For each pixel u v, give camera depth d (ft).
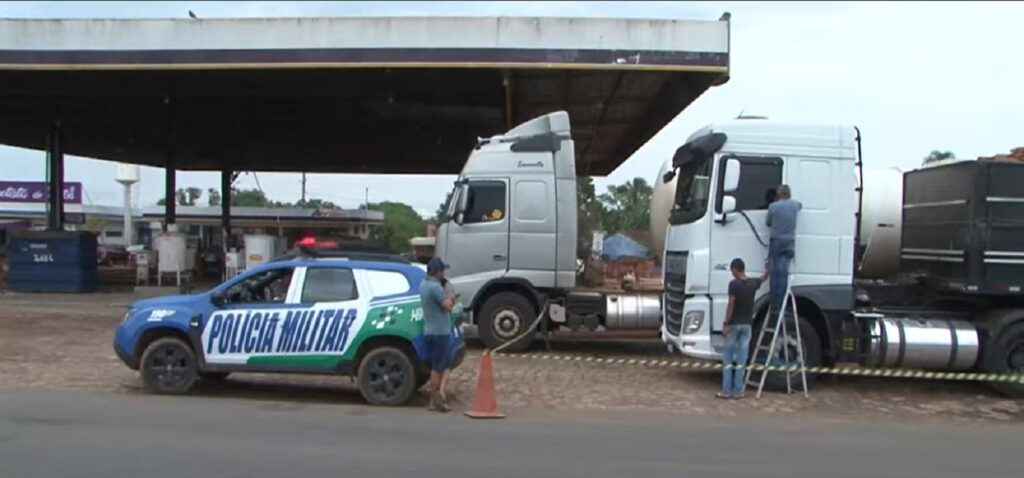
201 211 176.35
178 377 33.83
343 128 97.40
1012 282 36.70
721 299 37.04
